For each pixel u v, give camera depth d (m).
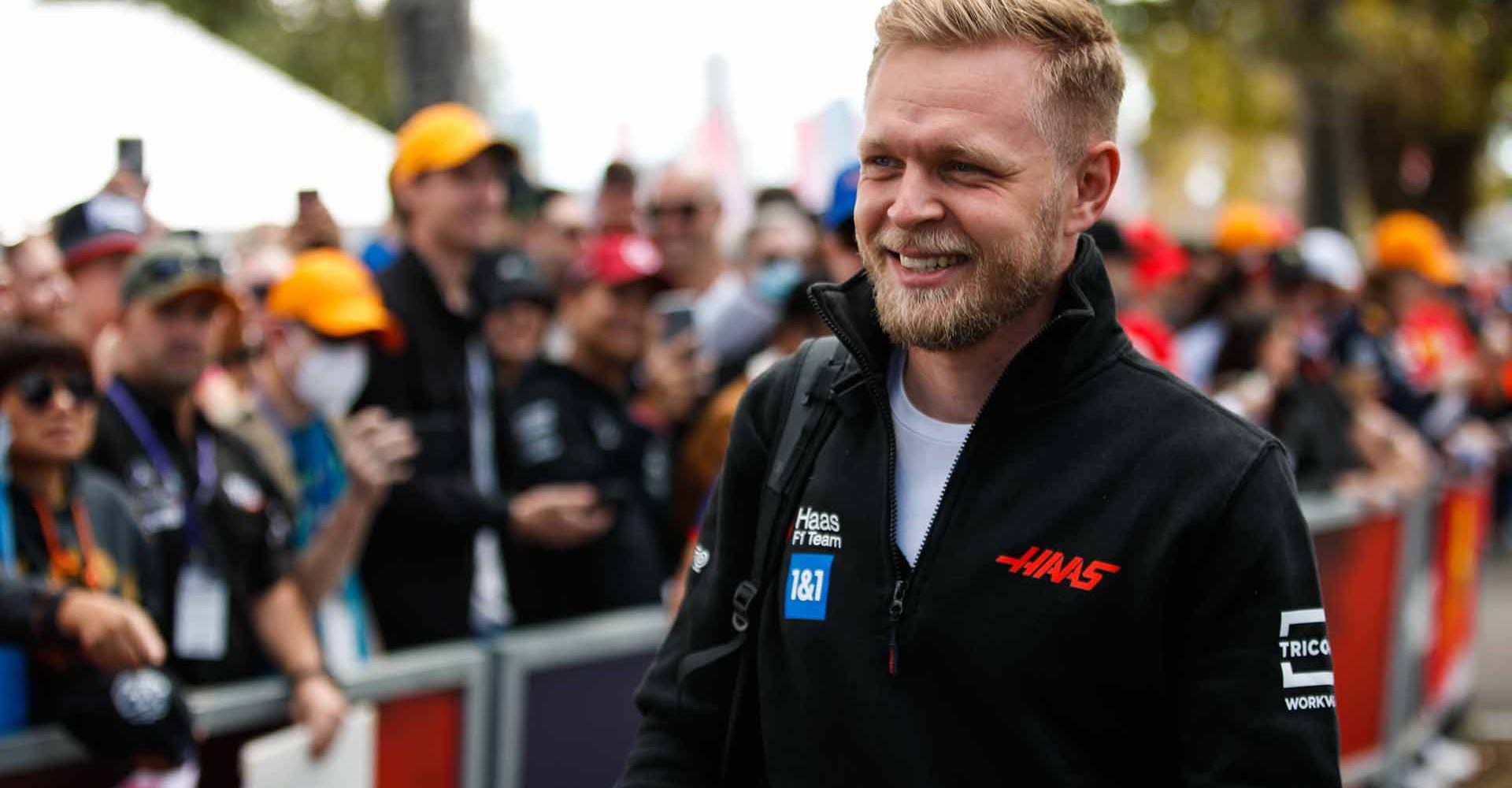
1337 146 11.02
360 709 2.63
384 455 2.77
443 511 3.07
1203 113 13.40
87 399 2.29
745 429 1.54
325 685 2.56
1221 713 1.27
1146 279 5.84
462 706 2.81
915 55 1.33
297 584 2.74
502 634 3.28
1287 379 4.61
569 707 2.99
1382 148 14.53
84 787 2.27
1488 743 5.53
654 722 1.57
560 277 5.36
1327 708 1.28
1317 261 6.44
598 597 3.31
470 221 3.31
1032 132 1.31
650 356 3.83
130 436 2.52
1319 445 4.54
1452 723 5.63
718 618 1.53
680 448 3.70
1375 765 4.56
